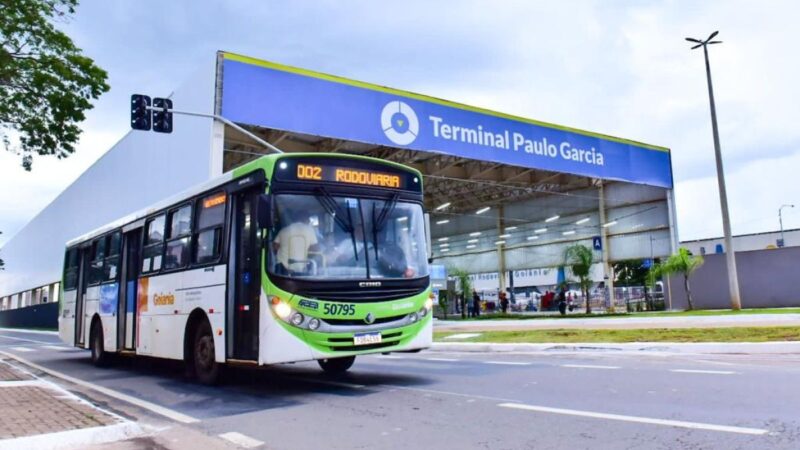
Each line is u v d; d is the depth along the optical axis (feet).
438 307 138.72
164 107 62.64
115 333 44.96
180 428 22.48
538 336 56.13
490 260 158.20
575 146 110.11
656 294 125.90
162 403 28.71
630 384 27.32
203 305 32.55
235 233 30.73
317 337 26.50
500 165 112.16
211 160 71.97
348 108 83.30
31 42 46.98
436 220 171.73
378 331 27.96
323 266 27.55
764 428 17.93
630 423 19.26
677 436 17.39
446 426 20.24
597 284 139.74
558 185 133.49
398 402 25.41
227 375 32.24
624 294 134.31
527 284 166.50
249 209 29.84
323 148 94.89
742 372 29.94
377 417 22.47
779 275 108.68
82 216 160.45
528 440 17.75
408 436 19.12
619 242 129.80
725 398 23.00
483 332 66.95
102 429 20.67
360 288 27.86
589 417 20.43
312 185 28.71
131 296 42.93
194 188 35.60
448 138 93.30
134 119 61.05
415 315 29.37
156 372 43.62
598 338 50.44
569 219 139.85
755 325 54.90
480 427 19.79
